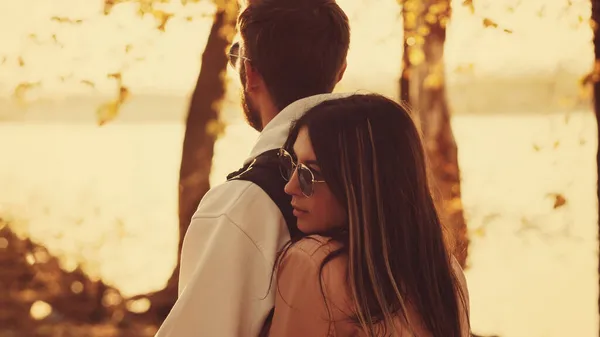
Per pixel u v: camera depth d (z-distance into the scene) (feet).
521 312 37.99
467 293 9.62
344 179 8.32
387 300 8.18
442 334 8.54
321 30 9.52
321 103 8.70
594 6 29.55
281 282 8.43
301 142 8.61
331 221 8.61
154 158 74.23
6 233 37.68
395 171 8.40
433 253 8.58
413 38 31.55
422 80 32.96
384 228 8.29
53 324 35.01
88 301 36.42
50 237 39.63
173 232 47.70
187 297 8.66
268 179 8.95
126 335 34.78
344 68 9.97
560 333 35.40
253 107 9.93
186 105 37.99
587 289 41.29
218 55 36.65
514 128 74.79
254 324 8.71
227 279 8.66
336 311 8.14
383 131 8.45
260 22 9.52
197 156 37.29
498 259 45.19
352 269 8.13
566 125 32.71
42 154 70.13
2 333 34.12
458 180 33.14
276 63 9.50
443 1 31.73
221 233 8.75
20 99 34.04
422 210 8.53
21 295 36.04
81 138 84.48
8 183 53.42
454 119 84.23
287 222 8.91
